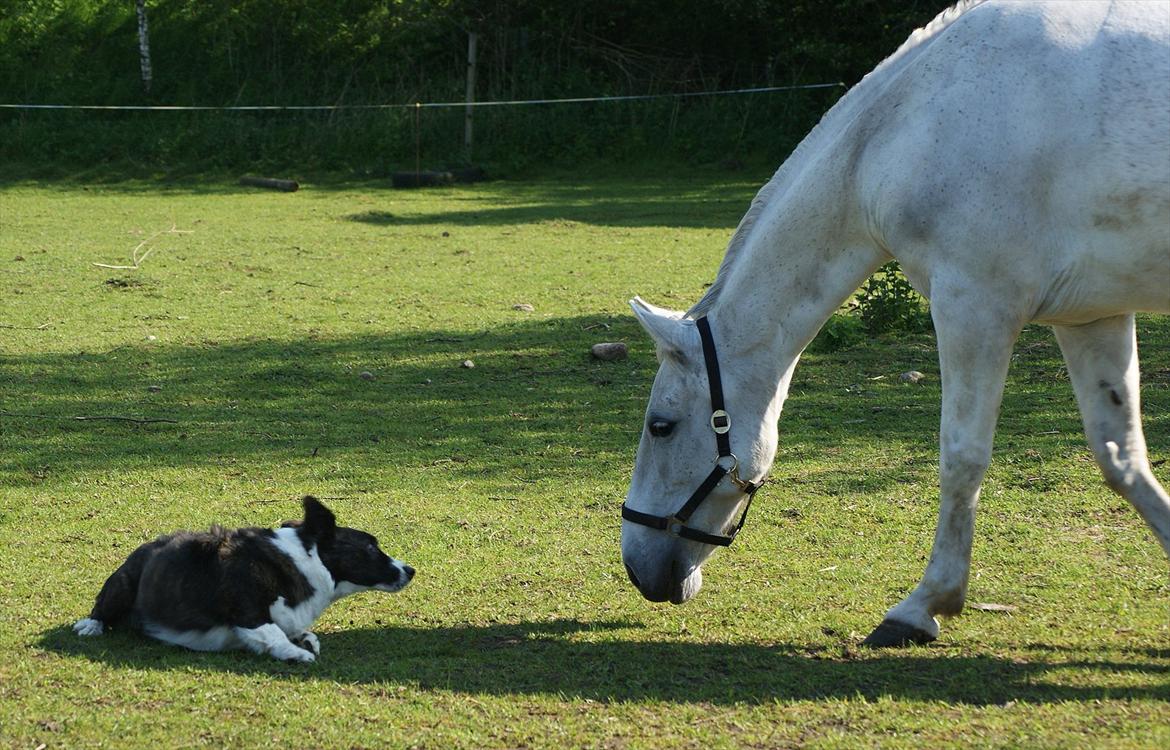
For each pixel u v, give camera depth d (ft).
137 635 15.28
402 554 18.86
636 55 108.47
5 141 93.91
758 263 15.49
